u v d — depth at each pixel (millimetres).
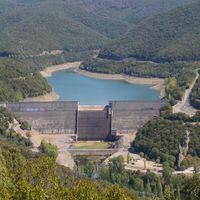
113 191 132000
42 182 140875
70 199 130500
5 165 178125
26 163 153500
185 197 133125
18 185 131375
